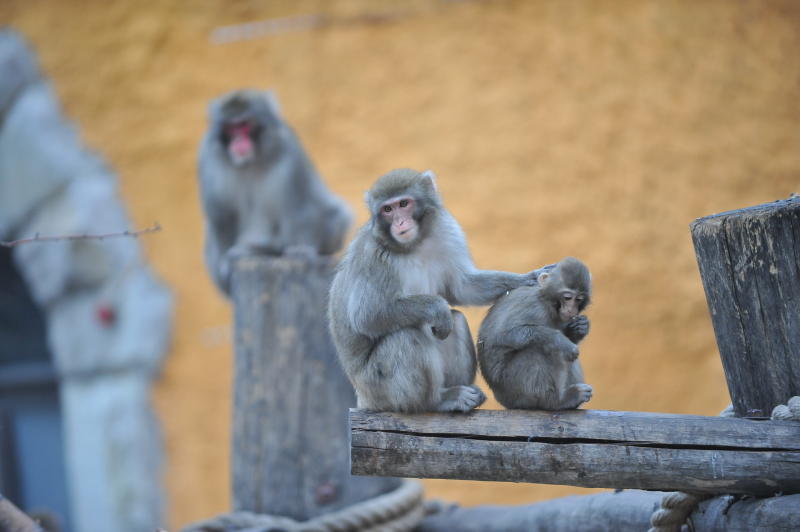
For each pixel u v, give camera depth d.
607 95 15.75
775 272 5.85
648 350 14.80
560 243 15.45
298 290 8.80
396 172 6.54
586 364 14.88
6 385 18.78
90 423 17.23
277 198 12.31
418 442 5.87
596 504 7.11
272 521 8.35
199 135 17.53
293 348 8.77
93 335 17.36
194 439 16.72
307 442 8.68
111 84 17.98
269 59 17.47
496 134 16.08
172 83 17.81
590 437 5.70
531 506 7.98
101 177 17.69
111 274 17.34
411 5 16.86
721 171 15.32
